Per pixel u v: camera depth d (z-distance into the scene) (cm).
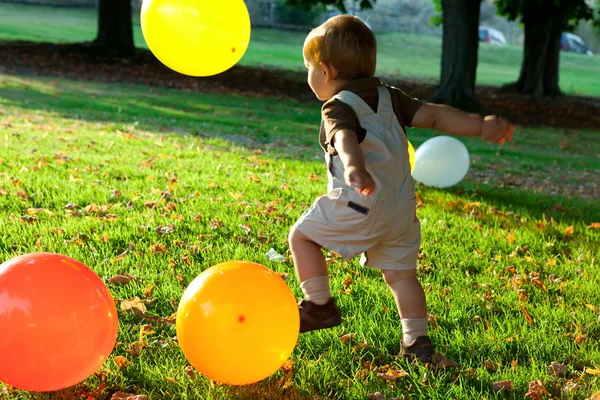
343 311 388
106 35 2177
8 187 602
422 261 489
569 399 299
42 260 271
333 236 300
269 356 272
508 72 3647
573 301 427
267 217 579
